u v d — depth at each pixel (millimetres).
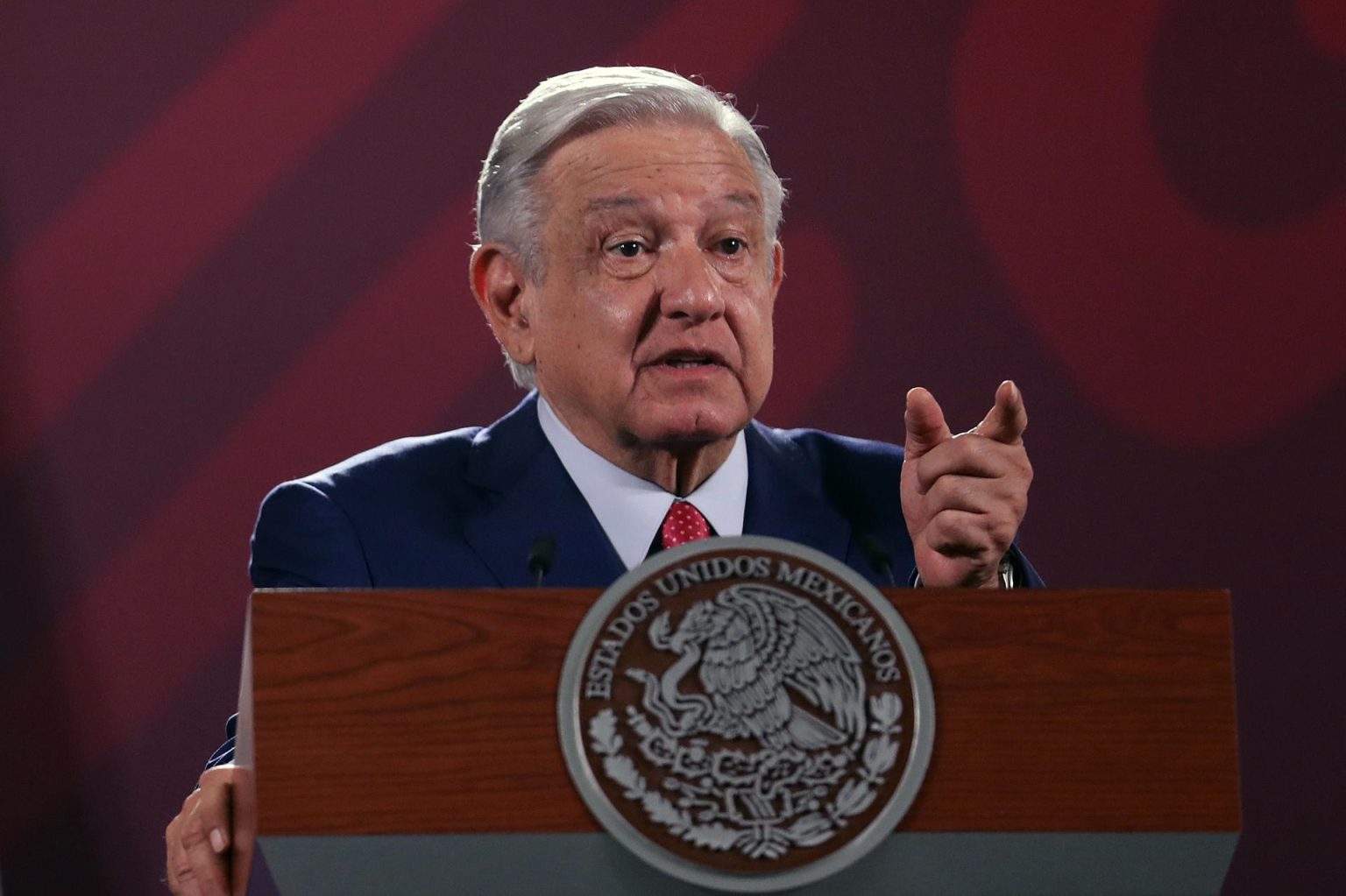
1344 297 14328
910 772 4883
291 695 4812
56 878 12781
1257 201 14352
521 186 8422
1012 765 4957
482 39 13773
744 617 4957
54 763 12852
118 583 13031
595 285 8102
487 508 8289
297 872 4746
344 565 7953
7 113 13211
